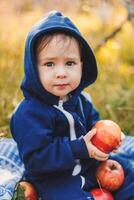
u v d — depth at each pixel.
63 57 1.29
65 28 1.30
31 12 3.07
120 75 2.57
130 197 1.40
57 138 1.32
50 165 1.29
